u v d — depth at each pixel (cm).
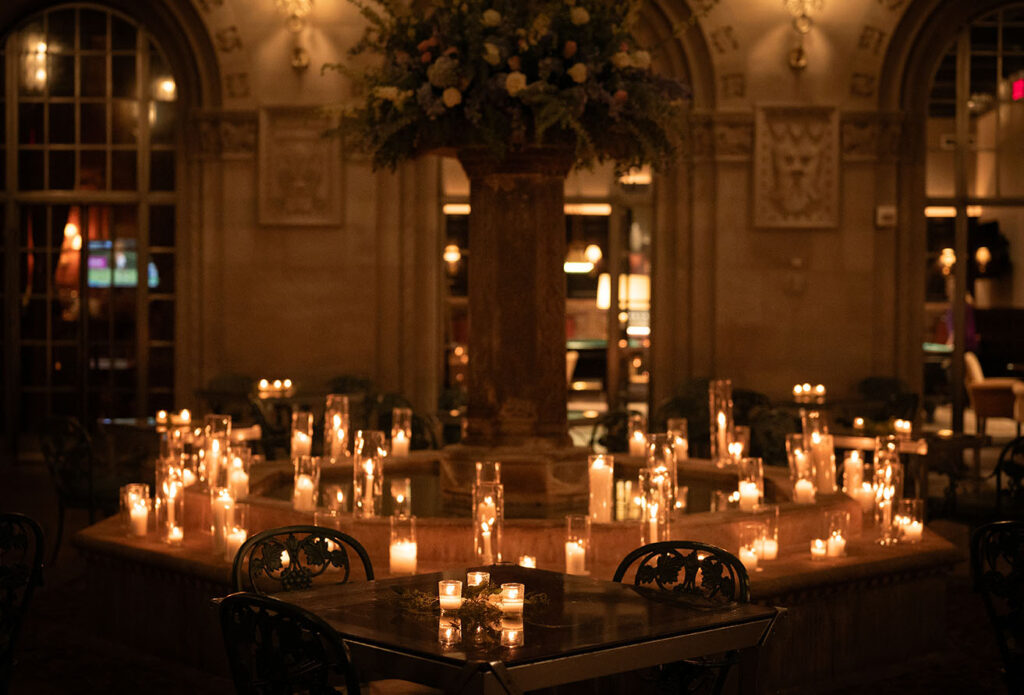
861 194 1209
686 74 1202
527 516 566
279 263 1198
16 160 1241
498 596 318
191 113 1191
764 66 1196
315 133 1188
